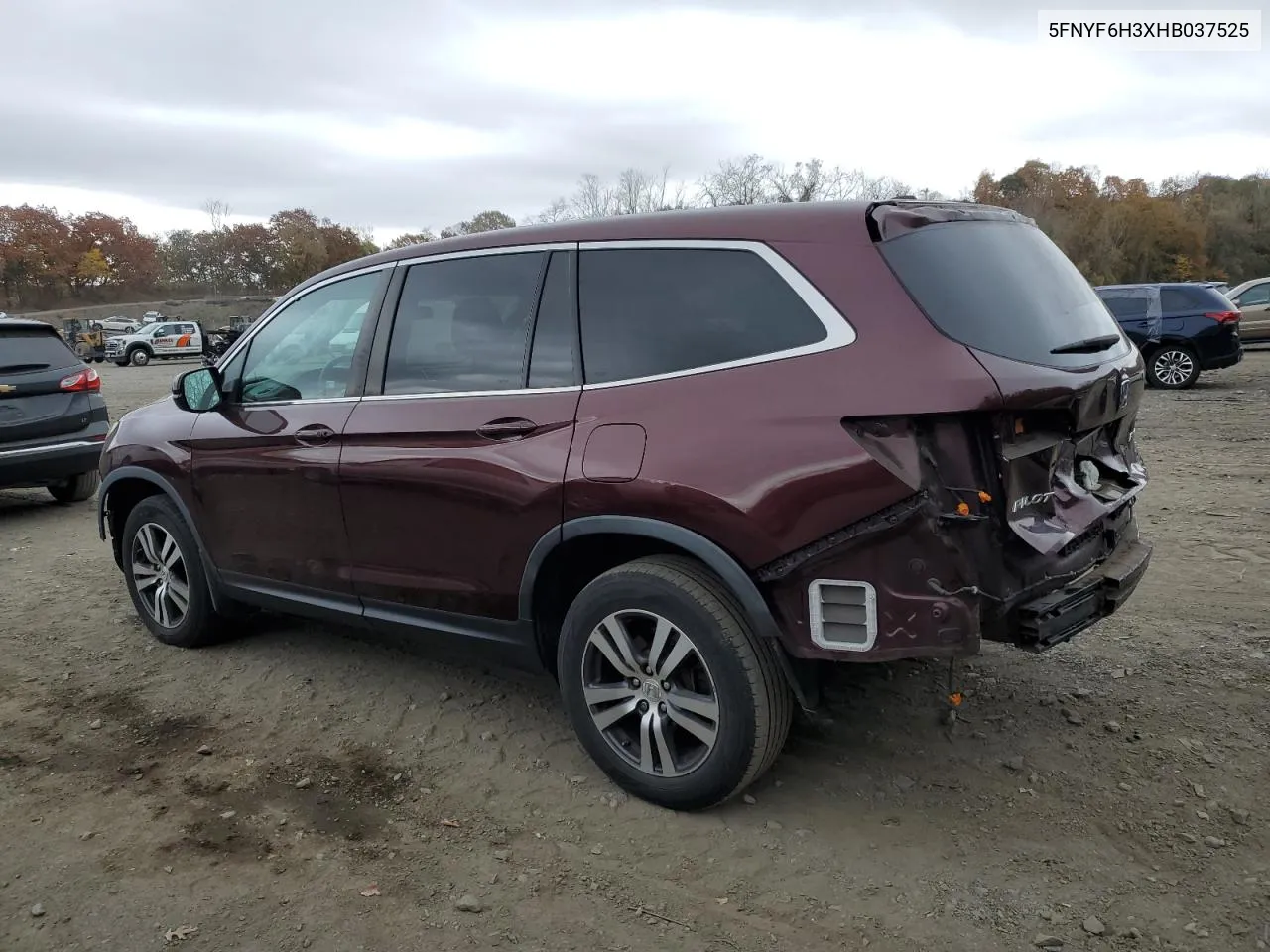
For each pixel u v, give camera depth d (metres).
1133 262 75.44
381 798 3.33
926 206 3.00
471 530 3.42
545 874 2.88
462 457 3.41
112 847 3.05
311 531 3.97
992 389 2.57
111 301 105.19
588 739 3.29
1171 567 5.54
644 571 3.07
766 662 2.92
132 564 4.91
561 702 4.07
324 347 4.02
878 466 2.62
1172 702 3.85
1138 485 3.41
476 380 3.49
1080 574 3.06
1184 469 8.38
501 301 3.50
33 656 4.73
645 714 3.16
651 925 2.65
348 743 3.75
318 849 3.03
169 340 39.72
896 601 2.66
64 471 8.04
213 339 40.84
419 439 3.56
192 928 2.66
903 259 2.79
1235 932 2.54
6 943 2.60
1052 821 3.07
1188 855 2.87
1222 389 14.89
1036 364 2.74
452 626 3.61
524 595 3.34
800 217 2.97
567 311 3.32
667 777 3.13
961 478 2.60
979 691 3.99
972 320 2.74
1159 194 90.25
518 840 3.06
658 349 3.10
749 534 2.79
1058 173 79.12
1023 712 3.80
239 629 4.86
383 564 3.74
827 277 2.83
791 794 3.27
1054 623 2.83
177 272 112.88
